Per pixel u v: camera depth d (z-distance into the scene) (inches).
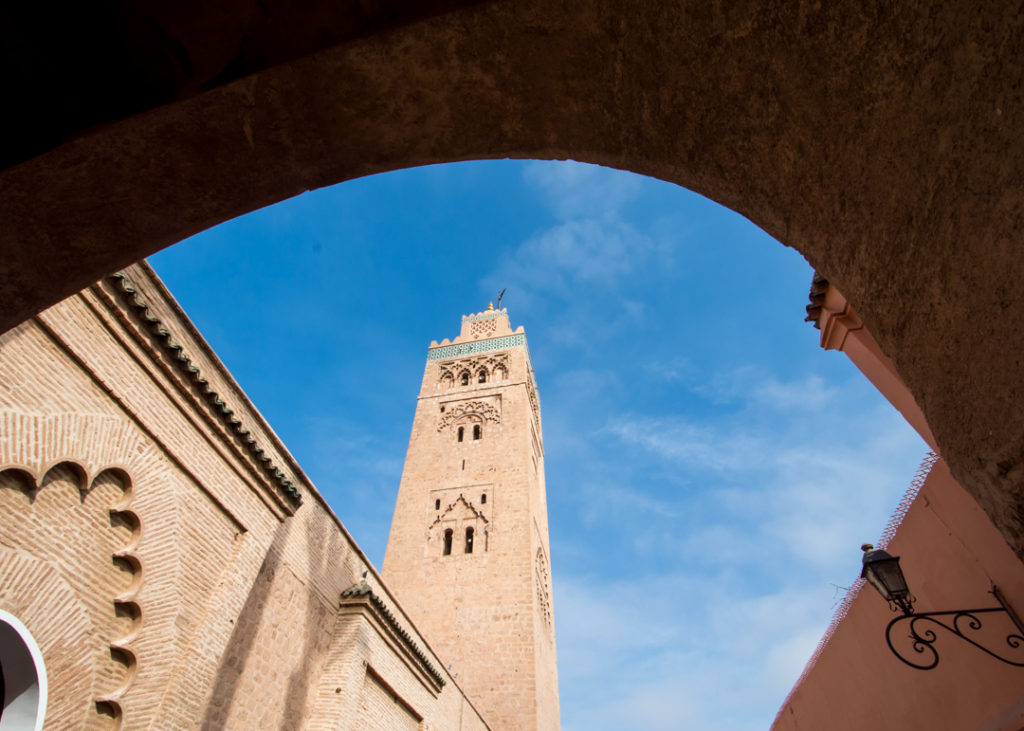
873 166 90.9
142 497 338.0
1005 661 238.7
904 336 95.7
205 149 118.0
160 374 357.1
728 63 99.6
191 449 377.1
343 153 127.0
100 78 112.2
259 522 432.5
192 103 110.9
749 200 115.1
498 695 999.6
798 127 99.0
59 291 125.3
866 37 84.0
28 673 272.2
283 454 490.0
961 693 293.4
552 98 118.3
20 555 274.7
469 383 1616.6
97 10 106.8
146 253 128.3
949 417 89.0
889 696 362.9
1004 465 79.5
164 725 326.0
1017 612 250.4
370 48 109.0
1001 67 69.4
